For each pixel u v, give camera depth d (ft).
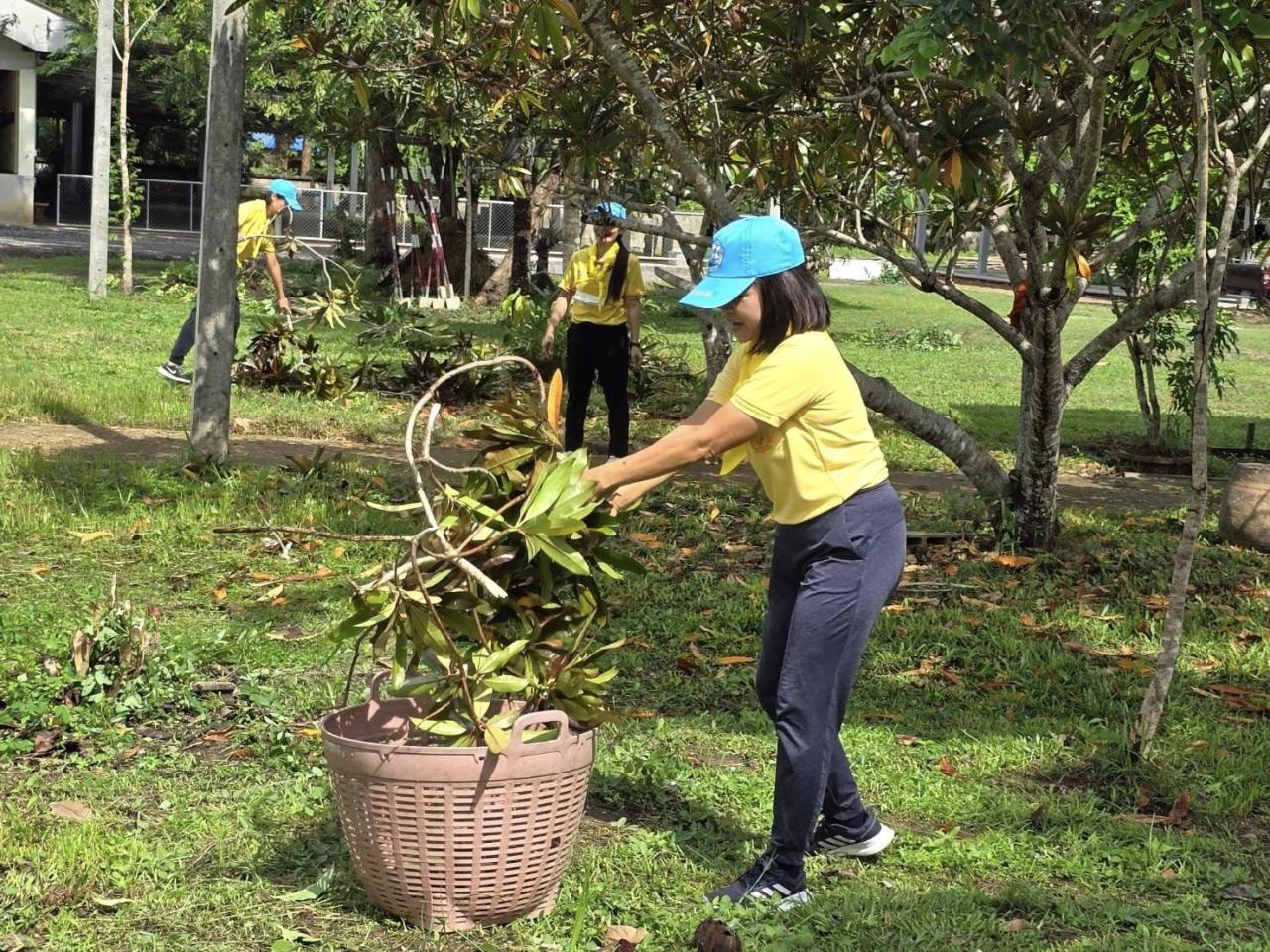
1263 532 29.27
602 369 32.37
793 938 12.38
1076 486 37.58
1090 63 20.89
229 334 31.63
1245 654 22.02
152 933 12.20
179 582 23.34
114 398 40.04
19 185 131.64
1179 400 43.27
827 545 12.76
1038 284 25.50
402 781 11.71
